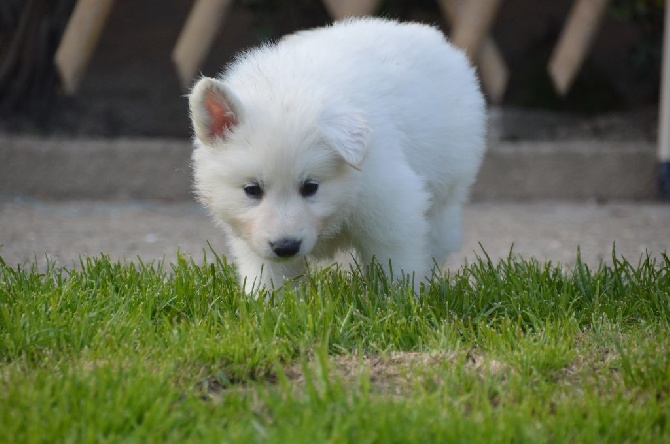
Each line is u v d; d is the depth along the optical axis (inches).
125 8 842.8
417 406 231.1
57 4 711.7
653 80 764.6
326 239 325.4
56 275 340.2
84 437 216.7
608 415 229.6
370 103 313.6
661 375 254.4
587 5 613.3
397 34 347.9
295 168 292.7
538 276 332.5
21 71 719.1
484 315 303.1
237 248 330.3
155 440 219.3
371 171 307.1
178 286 314.8
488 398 246.5
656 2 706.2
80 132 710.5
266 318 289.4
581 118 732.0
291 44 343.0
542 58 782.5
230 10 805.2
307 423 219.1
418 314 298.8
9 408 230.7
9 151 617.9
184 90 730.8
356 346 282.2
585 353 277.6
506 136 688.4
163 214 569.9
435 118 337.7
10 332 277.6
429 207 339.6
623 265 341.4
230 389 251.9
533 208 601.0
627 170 633.0
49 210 570.9
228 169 299.1
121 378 244.5
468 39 603.2
